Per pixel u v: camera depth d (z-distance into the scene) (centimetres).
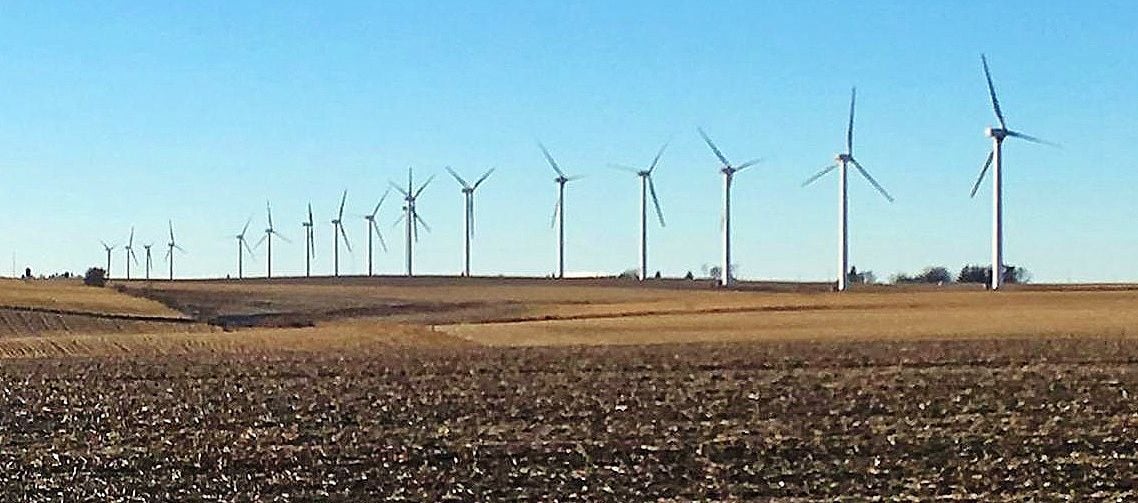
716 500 2366
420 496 2433
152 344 7306
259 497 2438
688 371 4869
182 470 2728
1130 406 3553
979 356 5306
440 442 3066
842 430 3162
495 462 2775
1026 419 3303
